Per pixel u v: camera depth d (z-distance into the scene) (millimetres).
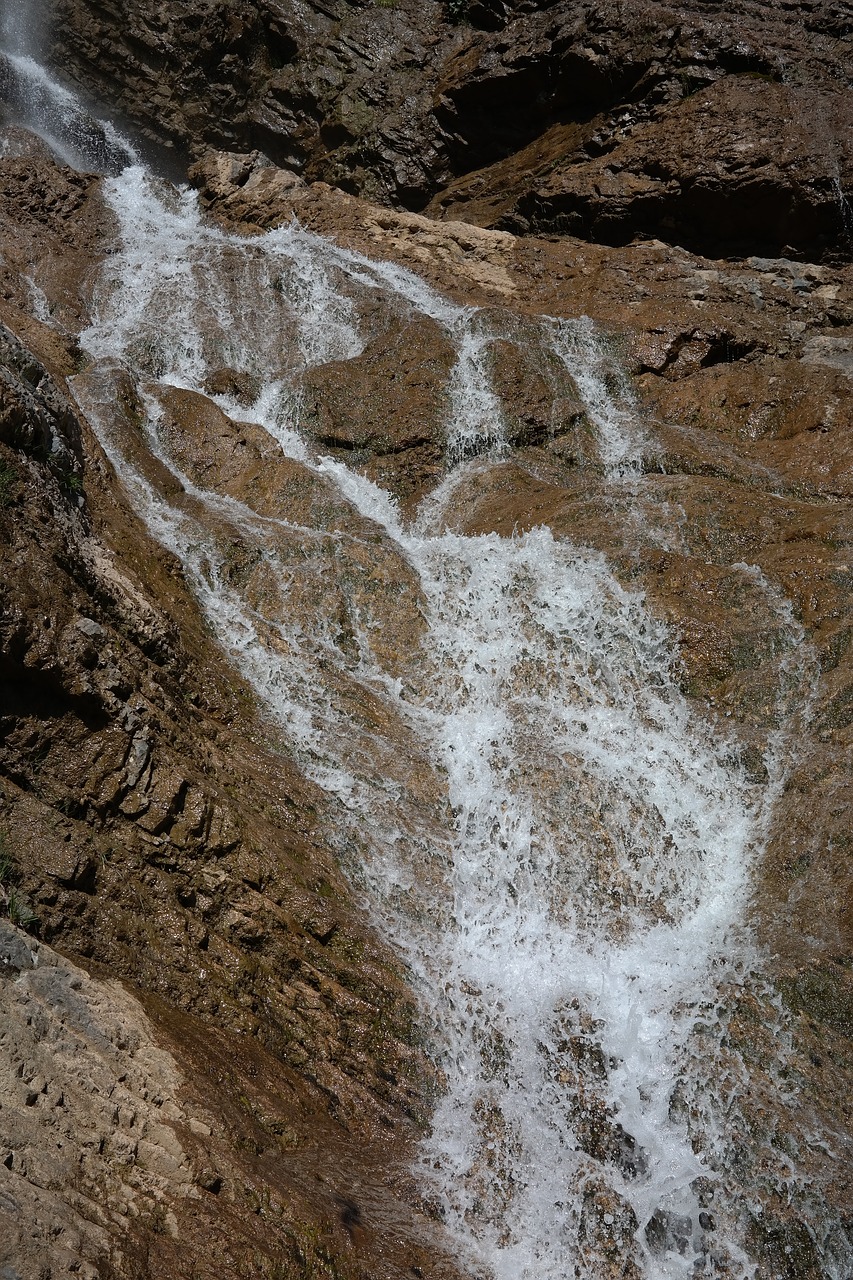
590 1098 6520
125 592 7688
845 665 8273
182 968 6039
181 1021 5770
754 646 8586
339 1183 5551
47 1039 4832
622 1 14922
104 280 12492
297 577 9055
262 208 14328
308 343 12109
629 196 13859
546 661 8773
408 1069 6395
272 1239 4875
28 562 6863
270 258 12930
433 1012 6645
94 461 9281
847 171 13094
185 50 17672
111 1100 4852
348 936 6719
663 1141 6406
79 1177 4434
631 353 11828
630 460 10602
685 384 11516
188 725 7273
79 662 6586
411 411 10906
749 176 13227
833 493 10031
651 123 14492
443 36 17250
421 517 10242
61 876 5863
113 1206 4465
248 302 12477
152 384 10992
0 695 6363
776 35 14711
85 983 5359
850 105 13852
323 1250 5031
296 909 6672
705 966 7105
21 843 5887
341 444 10836
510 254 13836
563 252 13969
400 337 11742
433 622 9078
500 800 7828
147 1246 4406
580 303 12844
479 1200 6047
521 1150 6277
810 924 7164
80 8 17719
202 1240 4629
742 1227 6168
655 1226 6156
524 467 10586
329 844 7250
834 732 7996
